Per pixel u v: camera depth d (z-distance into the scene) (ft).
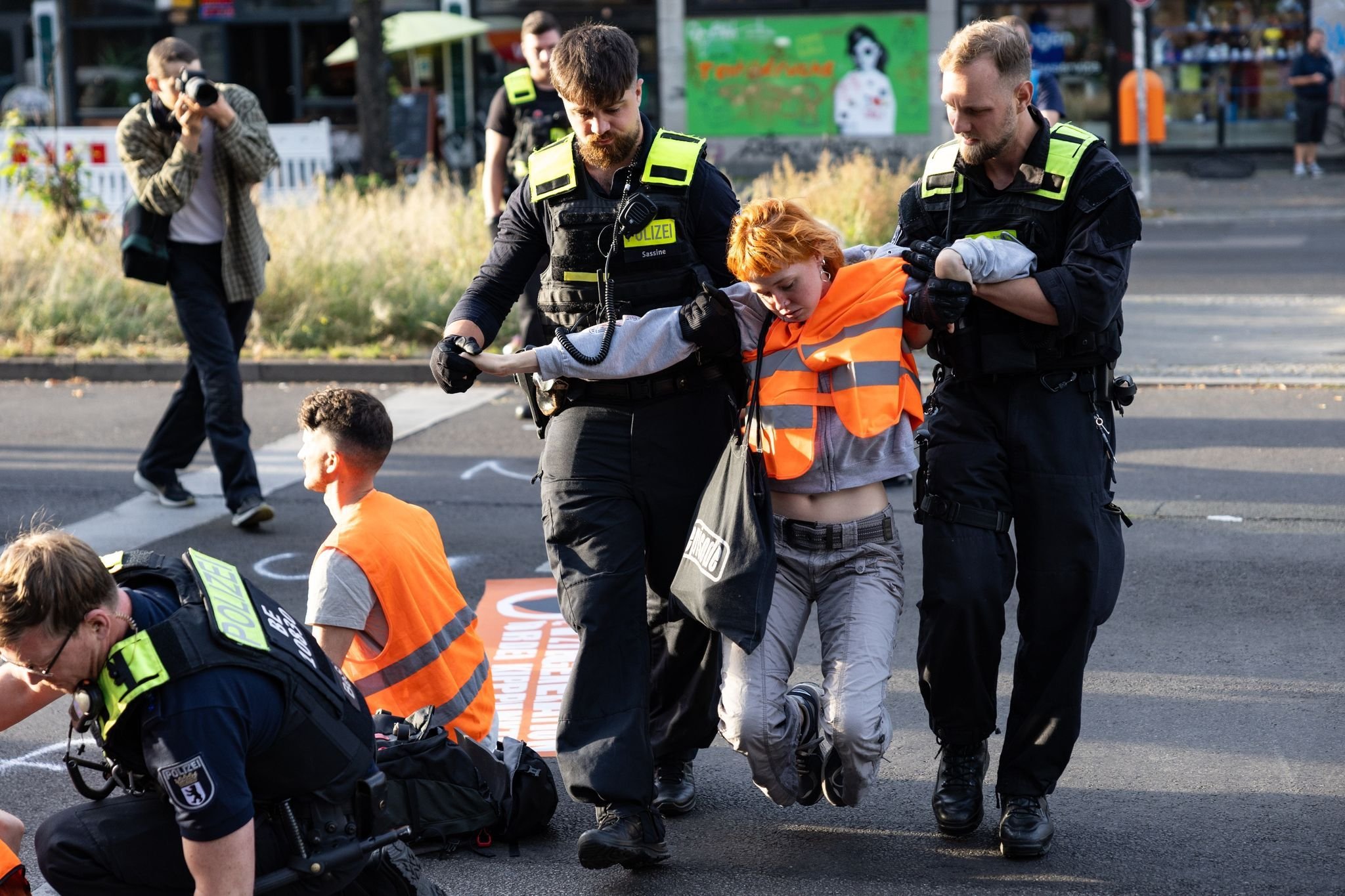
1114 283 11.68
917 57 76.89
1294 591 19.30
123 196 56.39
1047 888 11.95
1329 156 76.13
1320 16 75.97
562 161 12.50
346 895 10.28
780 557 12.24
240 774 9.15
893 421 11.76
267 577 21.26
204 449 29.48
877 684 11.72
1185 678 16.49
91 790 10.19
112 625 9.10
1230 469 25.43
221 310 23.47
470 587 20.57
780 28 77.56
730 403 12.25
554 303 12.71
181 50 22.53
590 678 12.04
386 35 75.87
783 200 11.78
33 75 86.02
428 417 32.19
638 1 79.41
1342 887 11.79
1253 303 40.73
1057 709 12.30
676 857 12.76
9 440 30.40
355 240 43.45
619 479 12.42
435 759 12.78
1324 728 15.01
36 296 41.01
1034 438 12.10
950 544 12.21
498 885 12.31
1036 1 77.41
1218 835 12.79
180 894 9.89
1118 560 12.53
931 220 12.60
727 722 11.90
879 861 12.56
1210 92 77.71
